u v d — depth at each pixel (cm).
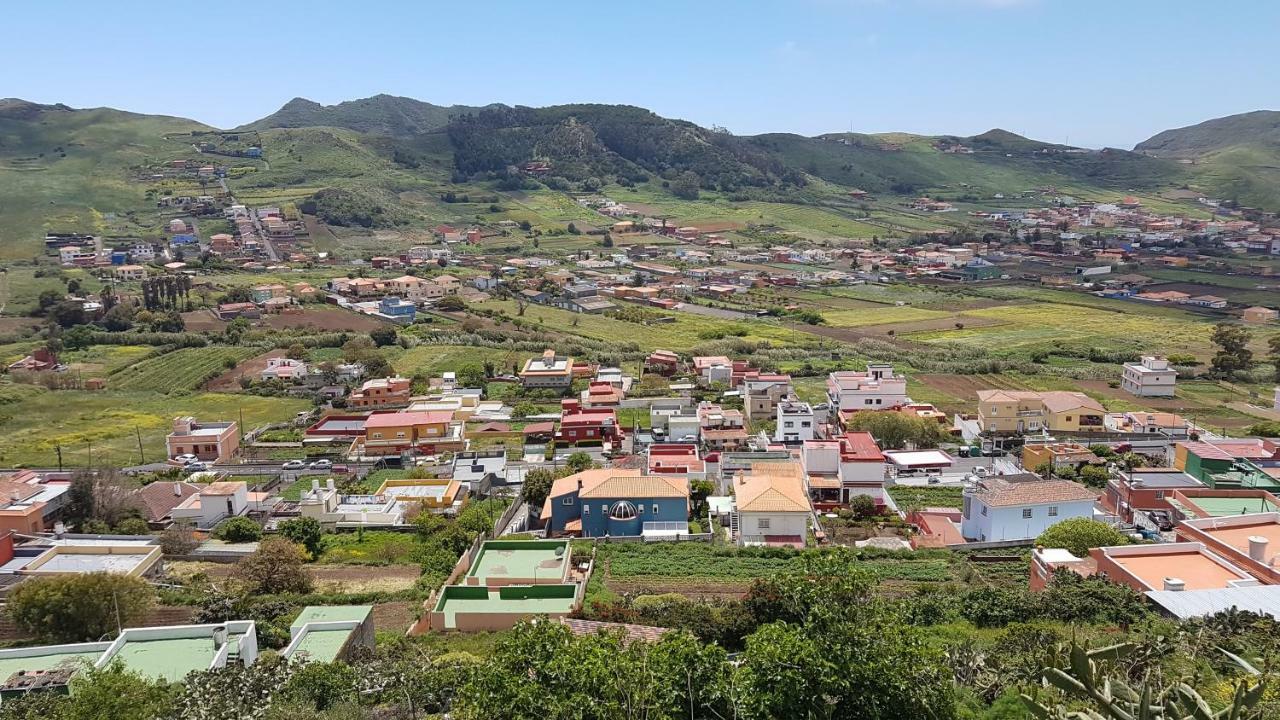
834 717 3725
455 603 7619
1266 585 6259
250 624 6125
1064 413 15200
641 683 3844
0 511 10169
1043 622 6425
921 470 13212
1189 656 4847
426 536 10631
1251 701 2569
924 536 10425
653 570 9306
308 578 8844
